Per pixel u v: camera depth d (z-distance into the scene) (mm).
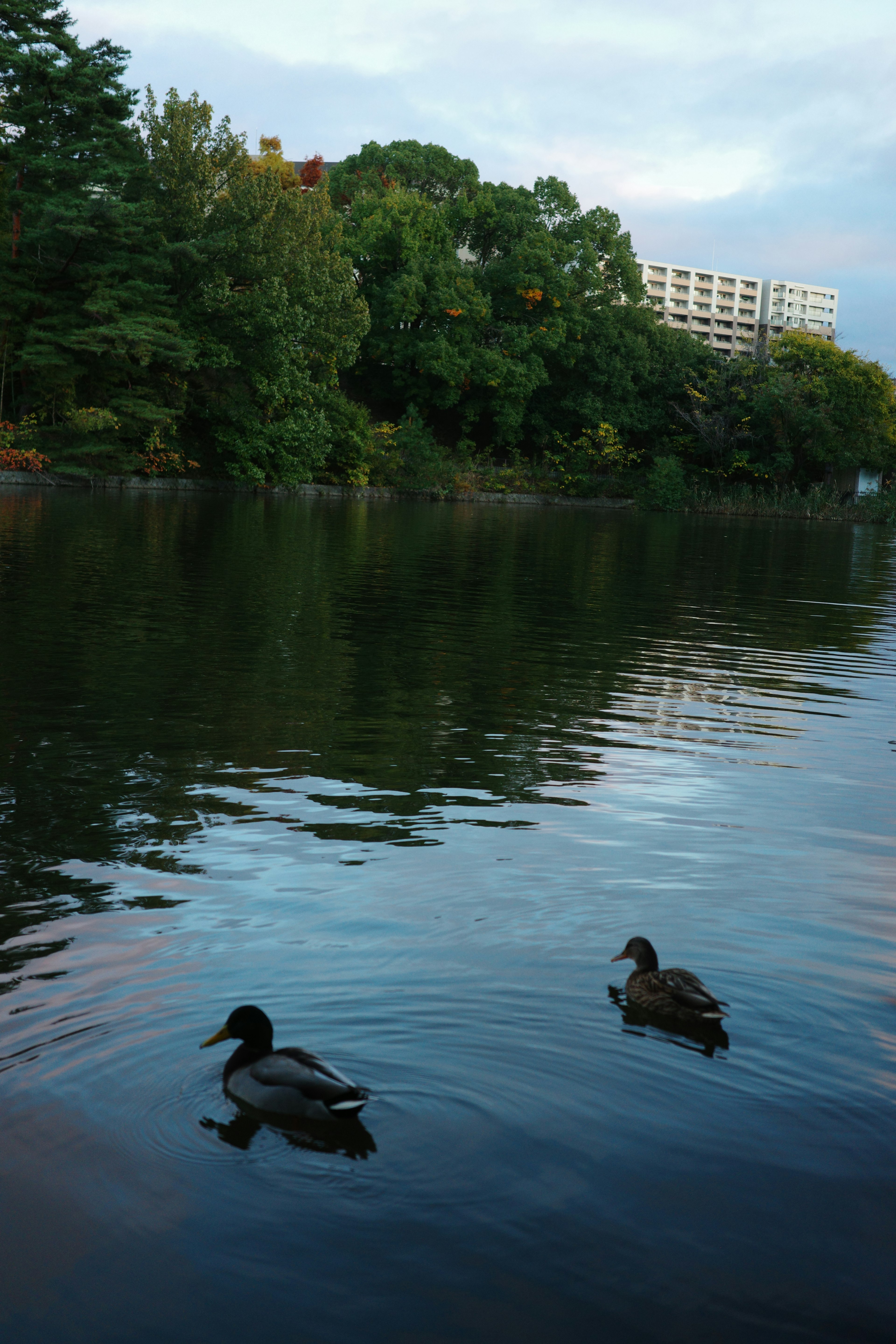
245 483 53688
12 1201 3293
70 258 44000
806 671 14289
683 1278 3043
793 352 77562
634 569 28141
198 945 5188
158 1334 2820
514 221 72062
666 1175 3498
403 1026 4402
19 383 48281
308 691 11109
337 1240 3160
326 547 27438
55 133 44125
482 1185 3422
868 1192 3449
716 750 9742
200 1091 3904
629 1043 4324
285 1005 4566
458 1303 2938
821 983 4969
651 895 6066
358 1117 3748
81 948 5133
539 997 4715
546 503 71250
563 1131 3719
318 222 56094
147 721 9562
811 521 70000
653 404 78938
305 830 6992
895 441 76375
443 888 6051
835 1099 3988
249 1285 2988
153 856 6418
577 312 73500
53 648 12430
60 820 6984
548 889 6094
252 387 52812
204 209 49531
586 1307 2928
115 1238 3156
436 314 68438
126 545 24203
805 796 8344
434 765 8672
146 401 48281
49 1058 4109
